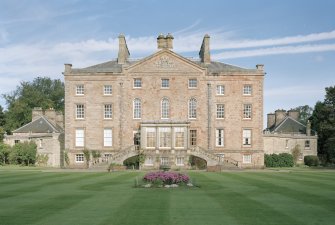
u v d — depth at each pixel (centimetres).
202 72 6425
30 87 12775
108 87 6481
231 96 6425
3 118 10406
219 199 2186
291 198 2236
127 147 6391
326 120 7862
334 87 7881
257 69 6438
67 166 6372
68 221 1599
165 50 6456
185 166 6050
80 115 6494
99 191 2534
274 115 9538
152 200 2139
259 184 3031
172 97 6425
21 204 2000
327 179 3544
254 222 1591
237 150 6388
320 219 1650
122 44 6825
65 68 6488
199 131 6406
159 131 6216
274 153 7550
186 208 1891
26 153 7175
